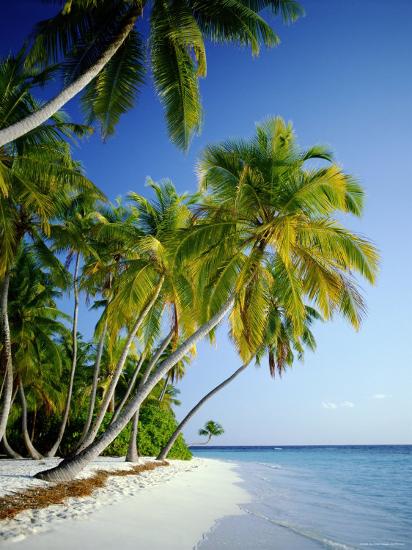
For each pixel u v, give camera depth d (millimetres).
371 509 13648
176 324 15703
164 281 16641
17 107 12172
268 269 13930
